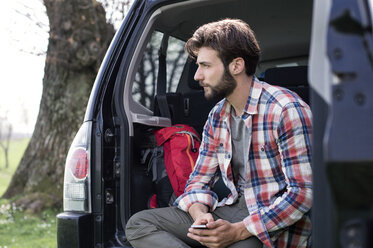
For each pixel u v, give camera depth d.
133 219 1.87
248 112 1.71
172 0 2.13
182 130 2.30
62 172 5.42
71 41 5.00
